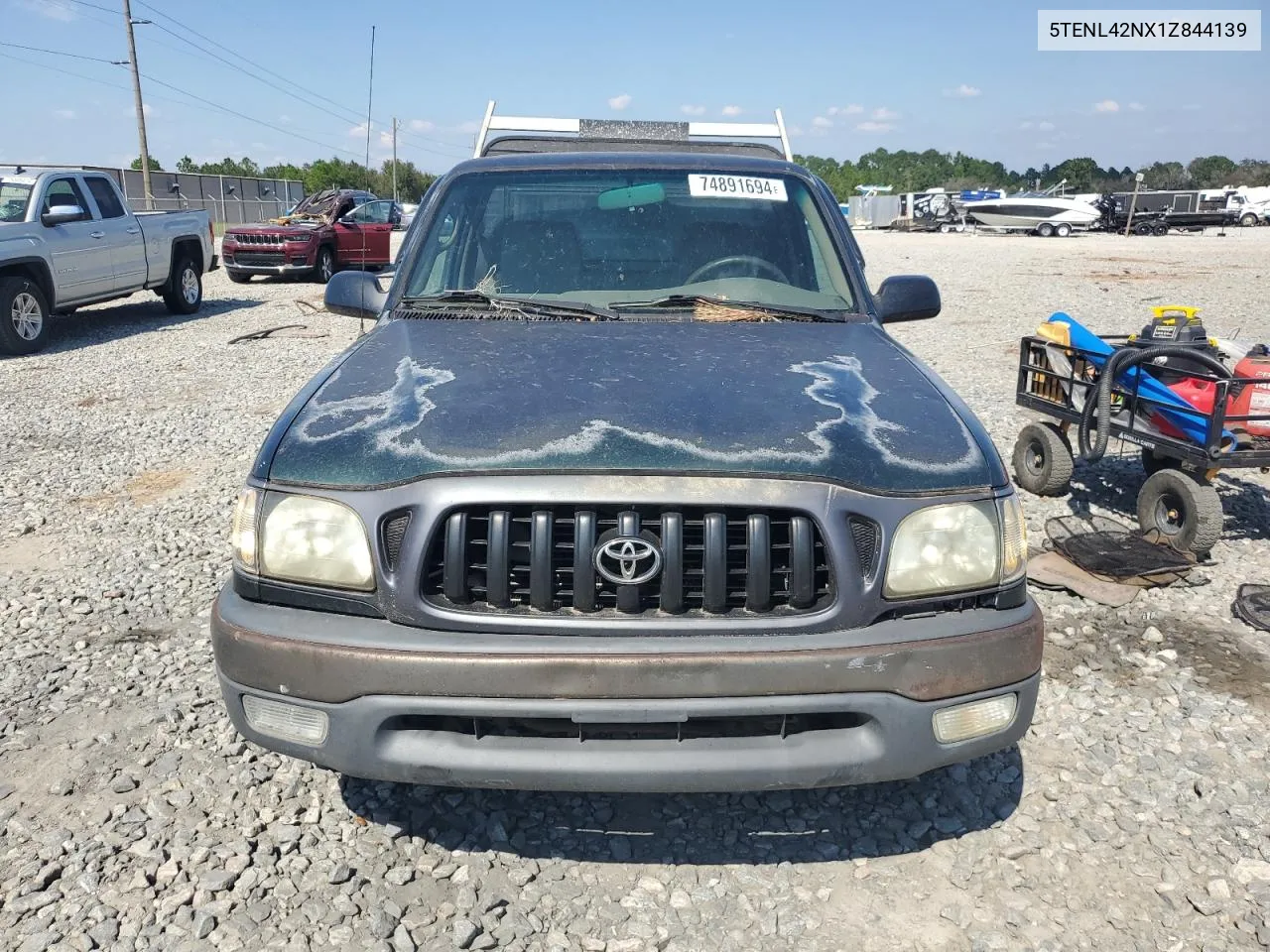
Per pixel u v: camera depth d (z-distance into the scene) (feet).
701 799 9.82
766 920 8.21
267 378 32.35
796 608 7.58
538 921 8.20
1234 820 9.37
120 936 7.99
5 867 8.82
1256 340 35.99
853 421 8.26
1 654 12.94
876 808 9.68
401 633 7.52
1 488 20.67
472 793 9.87
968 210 164.96
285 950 7.85
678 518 7.43
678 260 12.32
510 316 11.41
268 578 7.90
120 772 10.24
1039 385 19.10
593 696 7.28
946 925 8.16
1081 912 8.27
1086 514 18.17
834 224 12.94
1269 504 18.81
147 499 19.98
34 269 37.37
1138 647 13.08
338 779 10.12
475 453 7.66
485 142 18.57
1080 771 10.24
